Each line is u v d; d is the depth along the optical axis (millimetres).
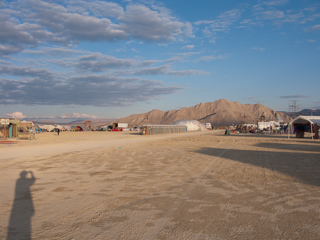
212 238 4527
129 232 4820
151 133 69938
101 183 9266
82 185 8953
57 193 7867
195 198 7176
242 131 85438
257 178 10031
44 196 7523
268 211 6004
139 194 7660
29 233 4812
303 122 41500
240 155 18297
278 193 7707
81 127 117438
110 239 4523
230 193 7734
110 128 120062
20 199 7211
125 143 32469
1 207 6465
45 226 5164
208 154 19094
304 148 23688
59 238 4578
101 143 32656
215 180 9695
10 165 13898
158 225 5160
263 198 7152
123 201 6922
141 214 5836
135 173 11297
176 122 114562
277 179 9812
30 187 8695
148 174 11031
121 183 9250
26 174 11156
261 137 47875
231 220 5422
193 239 4492
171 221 5375
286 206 6395
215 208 6250
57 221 5445
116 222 5348
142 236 4637
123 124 119125
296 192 7812
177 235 4664
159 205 6523
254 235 4648
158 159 16281
